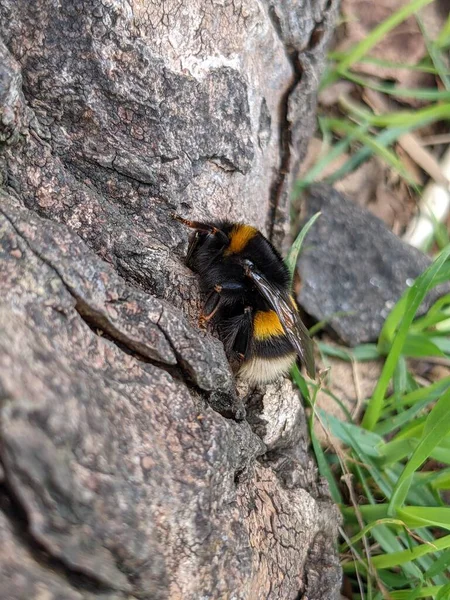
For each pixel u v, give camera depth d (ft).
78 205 0.19
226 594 0.15
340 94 0.35
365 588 0.24
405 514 0.22
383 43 0.37
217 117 0.22
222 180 0.23
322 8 0.28
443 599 0.21
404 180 0.34
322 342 0.29
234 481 0.17
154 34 0.20
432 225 0.33
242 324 0.22
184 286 0.20
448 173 0.35
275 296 0.22
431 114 0.33
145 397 0.15
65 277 0.15
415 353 0.28
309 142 0.33
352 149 0.34
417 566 0.23
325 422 0.26
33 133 0.18
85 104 0.19
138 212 0.21
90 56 0.19
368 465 0.25
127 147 0.20
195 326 0.20
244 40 0.23
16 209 0.15
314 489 0.23
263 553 0.18
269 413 0.22
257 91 0.25
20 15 0.19
